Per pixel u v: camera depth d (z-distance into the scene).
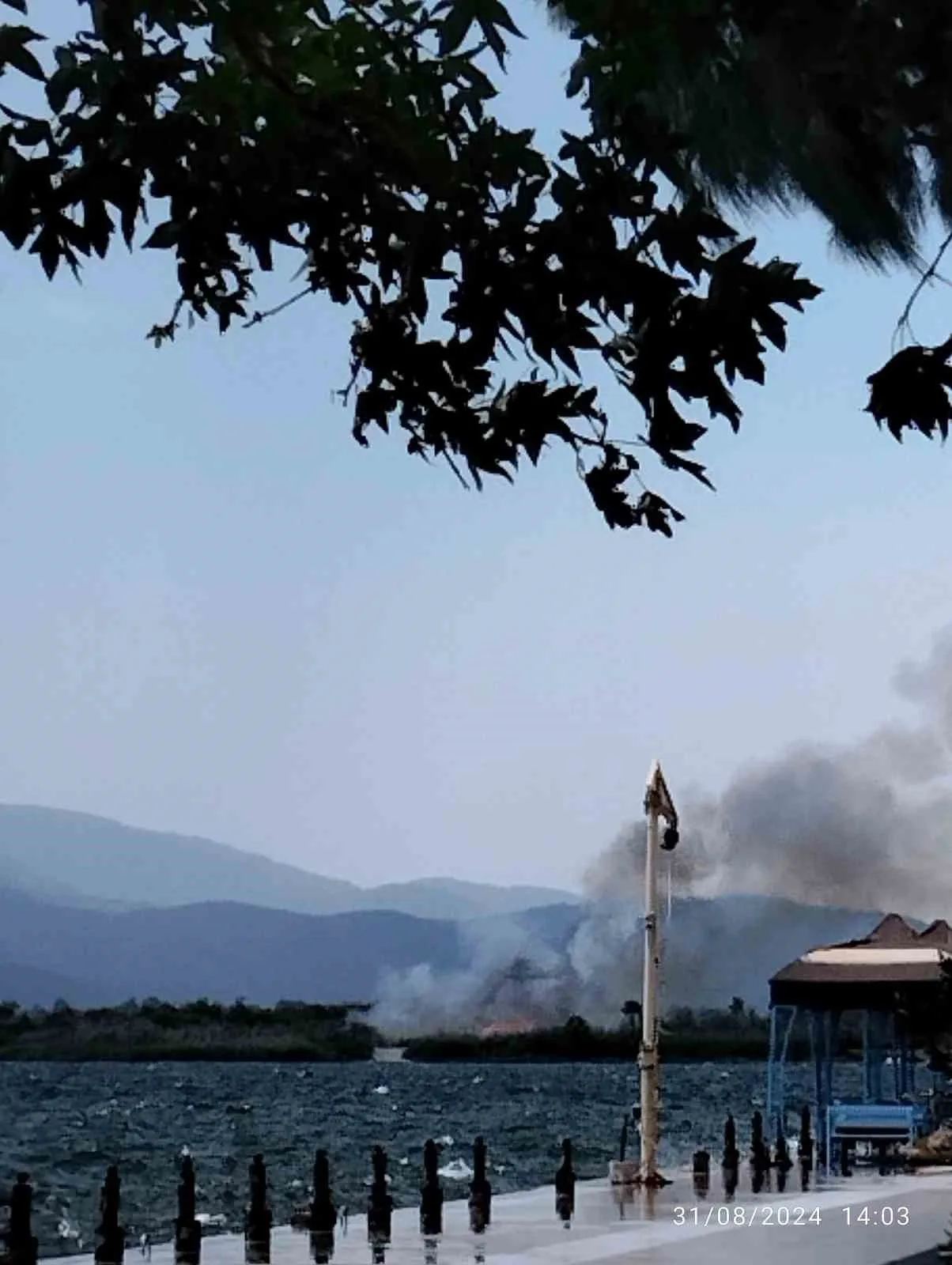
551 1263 21.91
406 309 7.77
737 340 7.50
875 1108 38.34
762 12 7.96
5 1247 23.20
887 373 7.84
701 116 8.25
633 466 8.31
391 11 7.46
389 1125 137.88
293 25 7.32
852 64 8.14
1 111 7.26
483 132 7.41
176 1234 24.17
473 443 7.98
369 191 7.39
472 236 7.43
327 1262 22.69
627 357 7.72
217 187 7.36
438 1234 25.69
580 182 7.43
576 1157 89.44
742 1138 102.31
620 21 7.53
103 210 7.36
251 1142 108.94
